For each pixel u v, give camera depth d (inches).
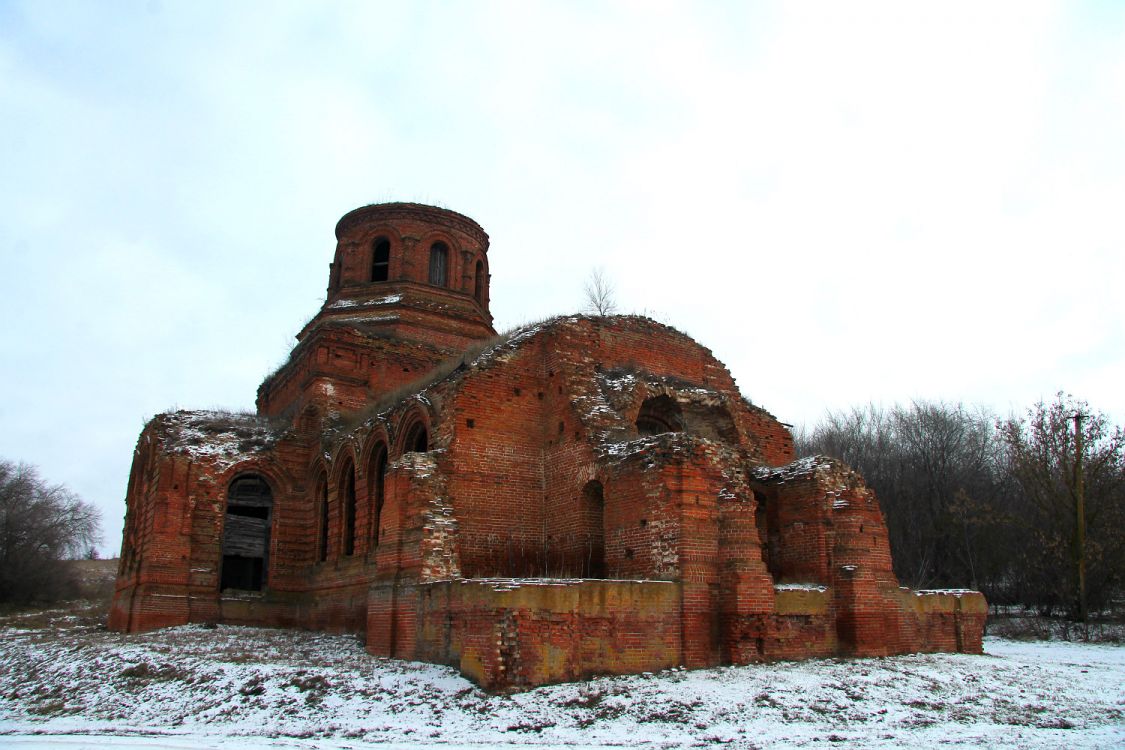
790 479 914.7
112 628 1242.0
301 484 1273.4
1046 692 694.5
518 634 629.0
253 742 524.4
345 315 1524.4
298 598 1218.6
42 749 520.7
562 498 930.7
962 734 542.9
